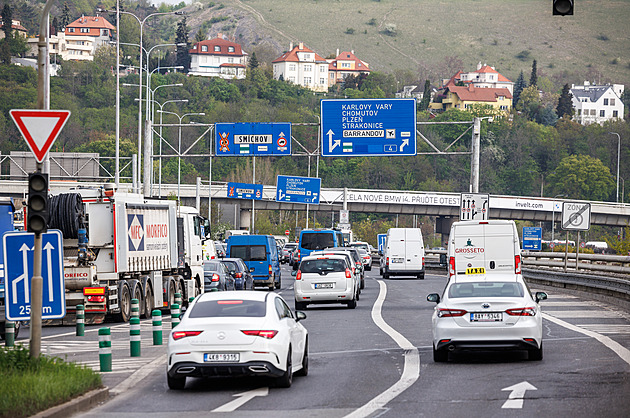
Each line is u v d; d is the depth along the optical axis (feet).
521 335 144.66
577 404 105.50
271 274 407.64
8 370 114.01
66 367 120.47
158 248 272.51
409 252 496.23
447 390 119.96
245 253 407.85
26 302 128.57
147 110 546.26
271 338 121.39
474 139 410.52
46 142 123.65
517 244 273.54
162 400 115.75
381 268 536.42
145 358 161.07
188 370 120.26
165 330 219.82
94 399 112.37
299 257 541.75
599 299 302.66
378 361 153.38
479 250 274.77
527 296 150.10
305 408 107.76
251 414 104.17
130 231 248.11
